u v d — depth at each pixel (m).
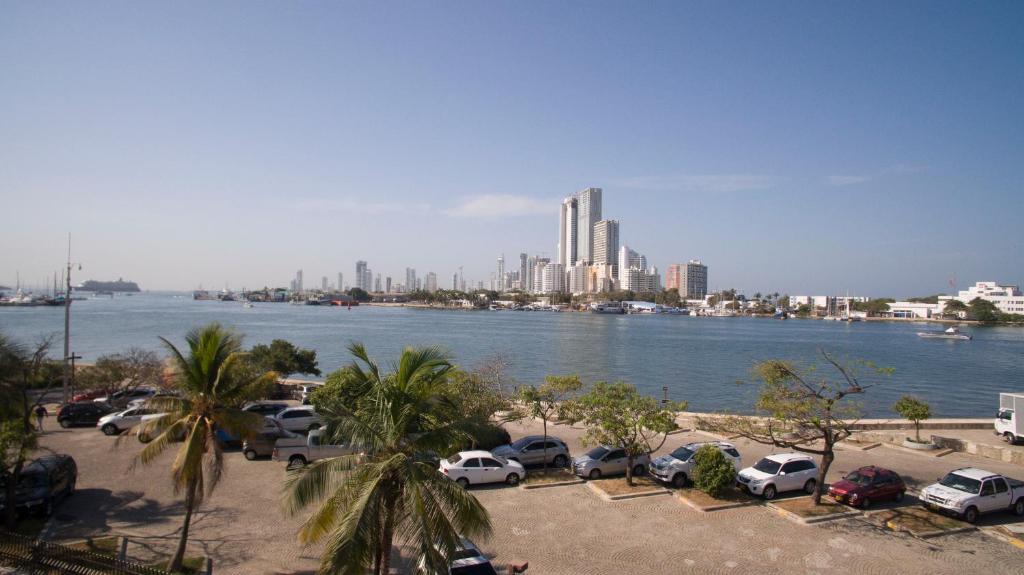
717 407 61.91
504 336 152.12
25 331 128.25
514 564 16.55
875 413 58.59
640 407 25.23
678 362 101.06
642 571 17.22
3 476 19.08
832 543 19.44
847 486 23.17
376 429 12.91
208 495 17.05
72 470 22.67
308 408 35.38
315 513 12.51
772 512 22.41
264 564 16.97
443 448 13.17
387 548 12.63
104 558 13.77
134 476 25.22
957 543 19.55
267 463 27.86
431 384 14.02
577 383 30.20
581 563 17.69
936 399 69.19
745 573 17.16
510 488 25.16
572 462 27.72
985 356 122.38
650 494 24.27
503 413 40.00
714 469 23.44
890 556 18.45
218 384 17.08
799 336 178.75
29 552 14.38
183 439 17.08
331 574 10.75
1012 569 17.62
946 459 31.39
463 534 12.50
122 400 41.03
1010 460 30.86
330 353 104.06
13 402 19.84
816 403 23.23
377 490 12.20
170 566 15.95
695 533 20.20
